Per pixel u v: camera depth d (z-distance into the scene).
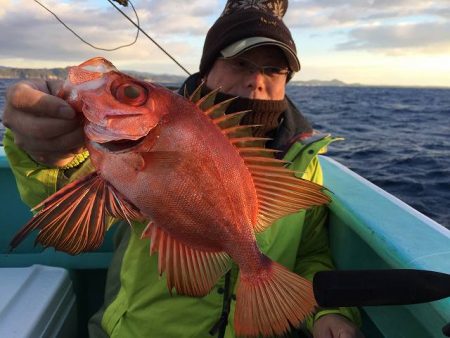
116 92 0.37
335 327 0.57
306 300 0.44
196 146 0.40
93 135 0.37
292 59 0.64
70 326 0.76
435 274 0.36
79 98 0.38
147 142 0.38
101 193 0.40
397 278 0.36
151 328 0.59
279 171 0.44
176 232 0.41
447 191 2.07
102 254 0.85
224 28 0.64
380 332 0.65
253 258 0.45
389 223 0.58
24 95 0.37
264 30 0.62
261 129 0.67
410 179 2.31
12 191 0.84
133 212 0.41
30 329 0.62
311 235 0.72
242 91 0.64
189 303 0.59
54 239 0.39
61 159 0.44
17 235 0.37
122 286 0.63
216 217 0.42
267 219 0.46
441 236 0.55
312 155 0.66
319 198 0.44
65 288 0.76
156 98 0.38
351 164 2.78
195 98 0.44
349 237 0.66
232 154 0.42
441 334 0.42
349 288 0.36
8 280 0.74
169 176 0.39
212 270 0.44
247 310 0.45
